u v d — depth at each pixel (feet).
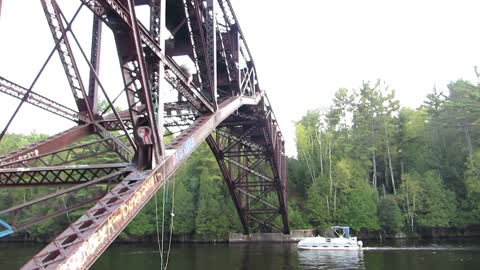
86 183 25.32
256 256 89.35
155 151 27.84
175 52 44.52
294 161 178.50
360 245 104.22
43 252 18.42
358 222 143.23
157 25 30.86
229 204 145.89
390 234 147.54
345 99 190.60
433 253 89.92
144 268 72.08
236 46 64.08
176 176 155.02
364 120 176.76
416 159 171.53
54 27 34.19
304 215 149.38
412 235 146.51
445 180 160.97
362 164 168.25
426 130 176.86
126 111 48.65
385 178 174.70
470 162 148.36
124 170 26.76
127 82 26.37
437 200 146.61
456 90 171.94
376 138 176.55
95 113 43.78
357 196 147.95
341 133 185.57
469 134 166.09
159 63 30.27
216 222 140.87
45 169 27.55
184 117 54.13
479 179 144.46
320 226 143.95
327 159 167.12
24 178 29.01
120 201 23.03
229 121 88.53
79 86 41.52
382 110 177.68
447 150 168.14
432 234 151.02
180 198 149.89
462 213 146.41
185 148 34.55
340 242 104.99
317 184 154.40
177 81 35.76
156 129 28.04
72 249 18.48
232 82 63.82
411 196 150.00
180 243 141.38
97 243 20.21
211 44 46.52
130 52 25.94
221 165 97.40
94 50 42.06
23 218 150.61
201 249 109.60
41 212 154.10
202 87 46.52
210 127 43.62
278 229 129.18
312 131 181.16
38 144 37.14
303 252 96.89
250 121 87.40
